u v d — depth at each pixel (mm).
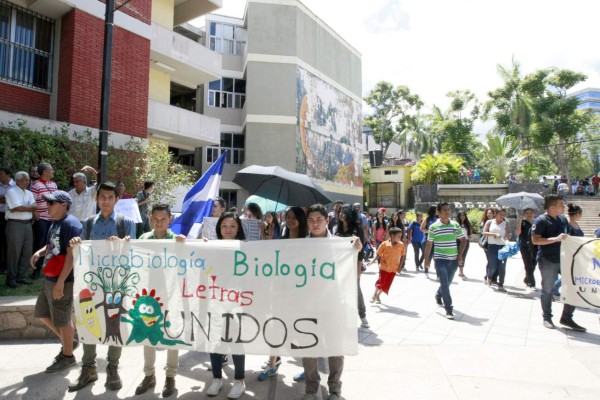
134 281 4062
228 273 3922
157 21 16234
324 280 3750
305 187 5820
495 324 6383
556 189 30406
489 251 9531
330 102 31250
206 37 27016
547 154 42875
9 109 10617
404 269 12875
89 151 10320
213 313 3908
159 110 15289
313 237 4035
